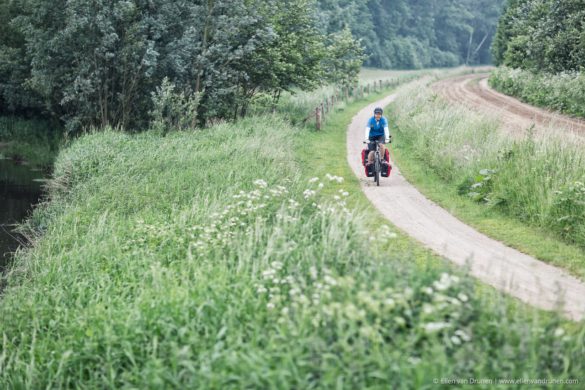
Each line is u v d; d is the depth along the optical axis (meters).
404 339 5.50
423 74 81.81
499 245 9.99
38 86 26.98
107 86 25.62
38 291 9.27
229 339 6.05
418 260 8.98
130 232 11.06
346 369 5.07
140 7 25.12
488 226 11.09
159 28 24.88
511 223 11.26
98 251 10.34
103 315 7.50
